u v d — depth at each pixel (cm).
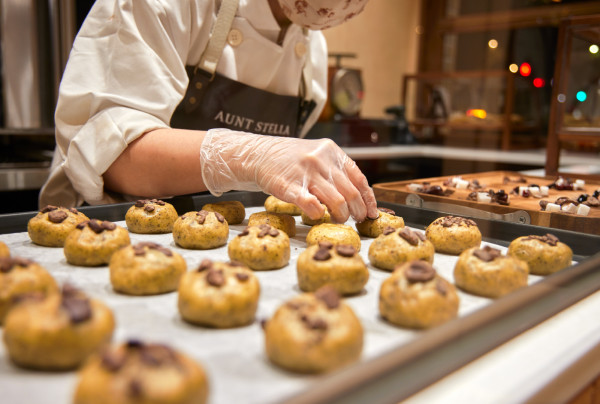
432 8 670
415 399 77
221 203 217
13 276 117
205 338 111
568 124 324
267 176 192
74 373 94
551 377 86
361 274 142
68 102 225
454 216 203
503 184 295
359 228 211
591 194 267
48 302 99
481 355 92
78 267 158
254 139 203
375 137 519
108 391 73
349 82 477
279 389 89
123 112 217
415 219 221
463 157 483
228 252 169
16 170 311
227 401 83
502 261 144
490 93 601
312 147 195
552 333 103
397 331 118
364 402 69
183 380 75
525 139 575
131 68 223
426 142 628
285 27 270
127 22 224
